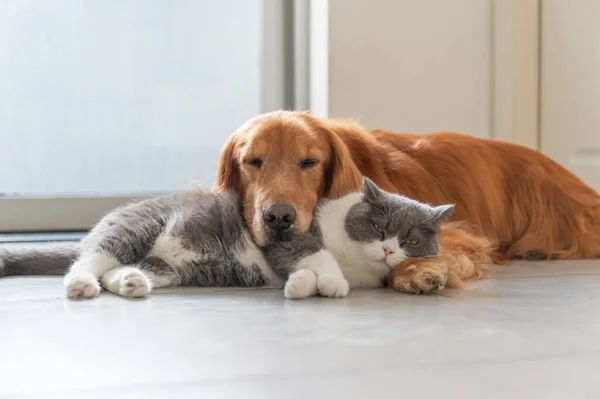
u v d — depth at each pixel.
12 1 3.20
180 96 3.46
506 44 3.44
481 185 2.68
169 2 3.40
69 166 3.36
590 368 1.19
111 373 1.16
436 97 3.40
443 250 2.19
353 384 1.10
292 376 1.14
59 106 3.31
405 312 1.66
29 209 3.29
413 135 2.77
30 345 1.34
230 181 2.27
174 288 2.02
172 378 1.14
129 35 3.37
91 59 3.33
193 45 3.46
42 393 1.07
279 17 3.54
